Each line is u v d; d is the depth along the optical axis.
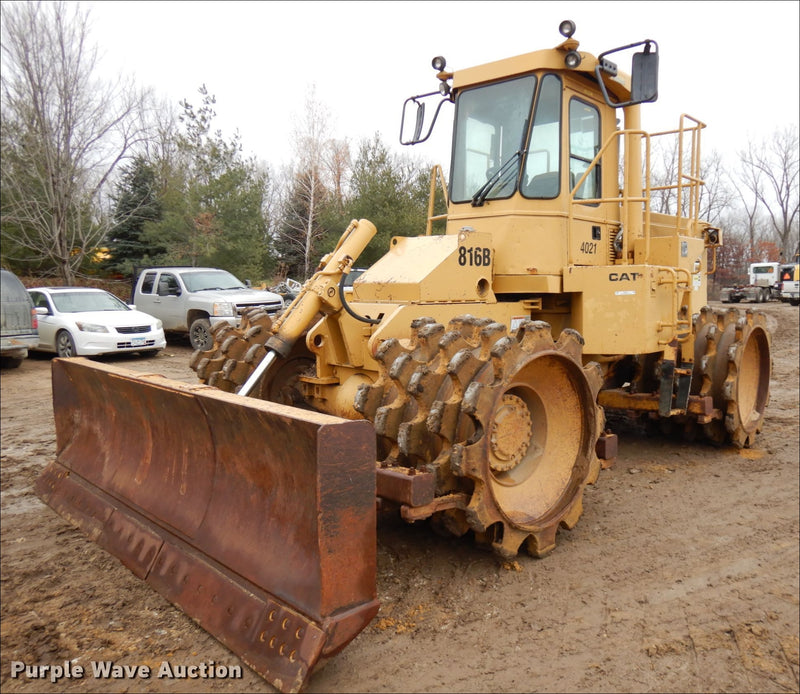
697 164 6.71
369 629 3.63
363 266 24.23
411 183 24.84
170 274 15.77
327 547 2.96
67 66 23.36
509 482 4.35
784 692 3.14
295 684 2.86
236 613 3.30
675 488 5.85
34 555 4.56
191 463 4.05
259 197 25.66
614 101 6.29
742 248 46.19
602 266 5.52
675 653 3.44
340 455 2.98
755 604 3.92
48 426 8.53
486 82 5.77
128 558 4.09
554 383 4.51
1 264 25.06
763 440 7.39
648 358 6.46
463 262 5.07
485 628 3.65
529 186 5.50
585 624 3.69
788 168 47.78
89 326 13.06
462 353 3.97
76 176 24.73
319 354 4.86
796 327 19.95
